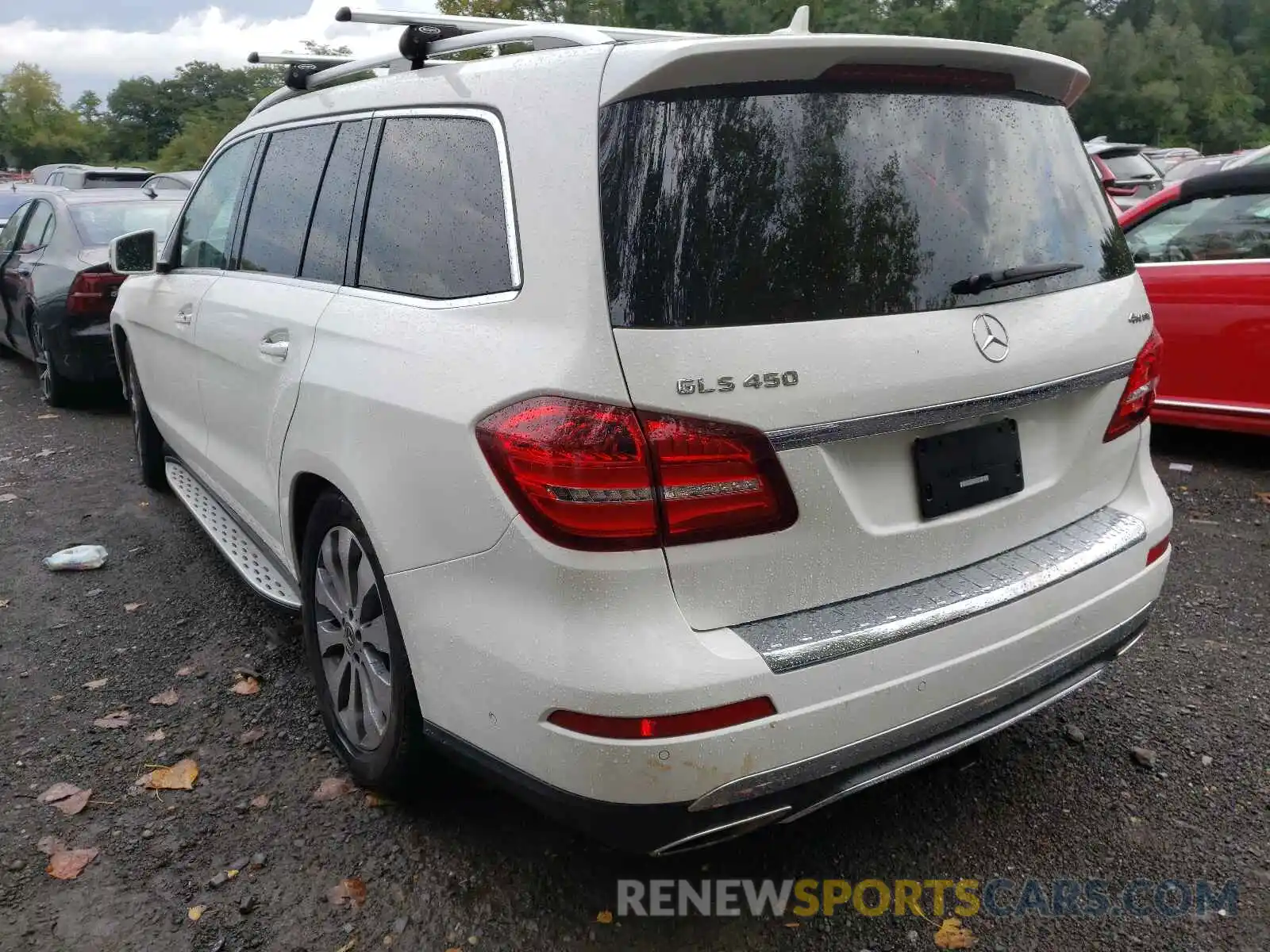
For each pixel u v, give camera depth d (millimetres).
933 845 2674
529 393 1990
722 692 1927
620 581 1919
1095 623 2512
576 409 1925
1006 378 2262
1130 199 13336
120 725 3217
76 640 3789
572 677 1937
